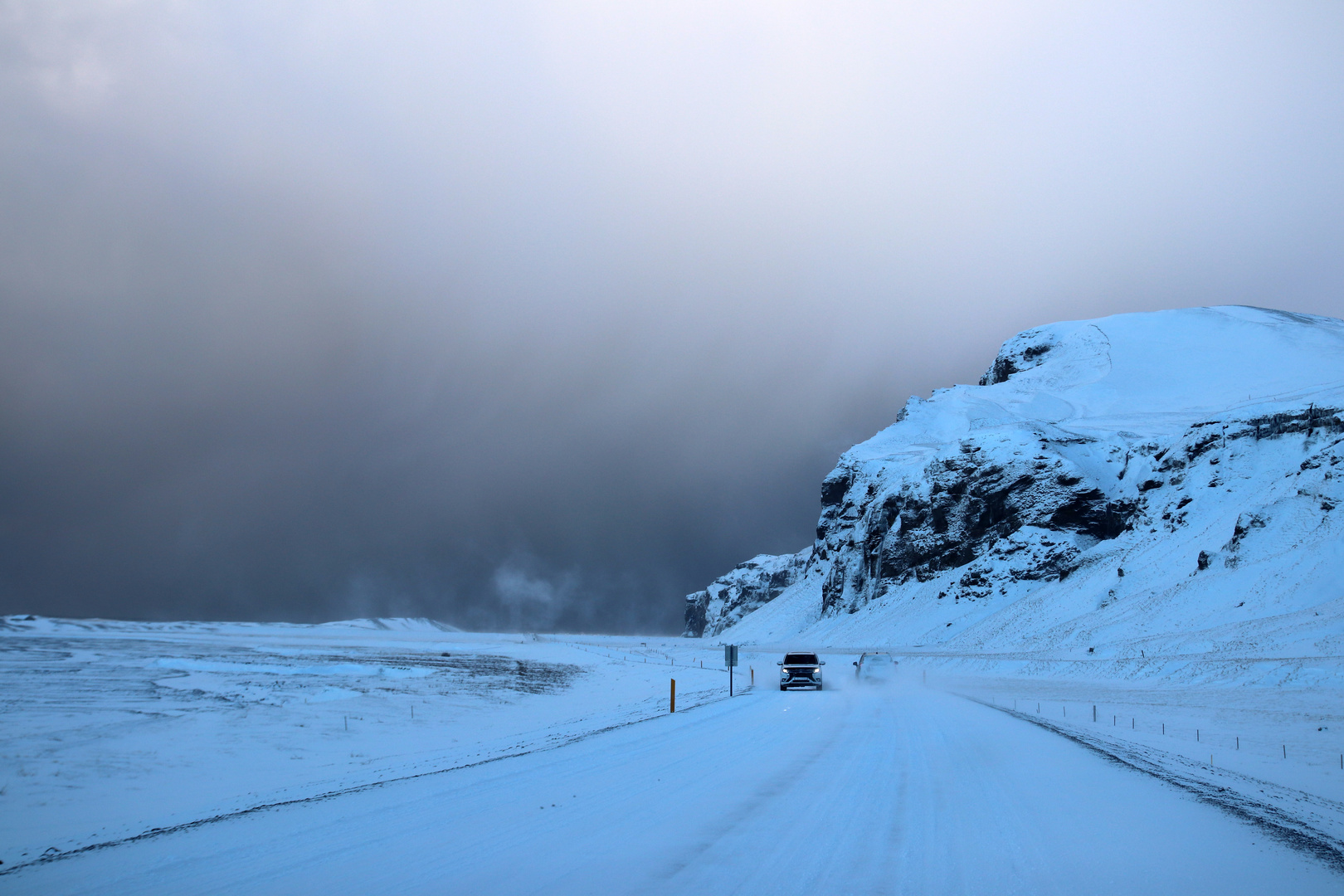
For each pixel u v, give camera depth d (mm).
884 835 10828
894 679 48156
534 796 13820
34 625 187750
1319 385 138750
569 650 103250
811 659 42594
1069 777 15492
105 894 8883
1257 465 81188
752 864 9461
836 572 146875
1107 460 115750
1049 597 86250
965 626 95312
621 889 8539
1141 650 52938
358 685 43438
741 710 29875
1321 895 8500
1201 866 9523
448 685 45625
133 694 36125
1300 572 56281
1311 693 35000
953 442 127500
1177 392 157625
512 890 8555
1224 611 56906
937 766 16609
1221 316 196000
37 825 14117
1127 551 85812
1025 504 109750
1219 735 24406
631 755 18578
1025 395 177125
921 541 122875
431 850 10359
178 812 14352
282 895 8609
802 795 13578
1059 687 44188
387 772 17594
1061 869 9336
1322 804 14242
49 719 27406
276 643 122625
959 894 8391
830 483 180000
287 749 22734
